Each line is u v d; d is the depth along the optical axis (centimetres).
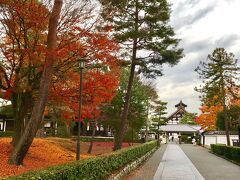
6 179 732
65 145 2992
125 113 2758
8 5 1459
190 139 8650
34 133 1541
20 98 1925
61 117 2197
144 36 2497
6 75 1680
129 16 2572
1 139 2414
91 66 1753
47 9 1550
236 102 4659
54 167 959
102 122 3728
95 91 1761
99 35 1622
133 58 2622
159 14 2522
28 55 1597
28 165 1633
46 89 1534
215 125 5766
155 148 5244
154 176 1894
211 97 4622
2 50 1608
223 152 3609
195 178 1842
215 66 4525
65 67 1702
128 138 4819
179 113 10312
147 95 4831
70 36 1596
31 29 1596
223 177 1906
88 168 1151
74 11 1593
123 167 1853
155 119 6681
